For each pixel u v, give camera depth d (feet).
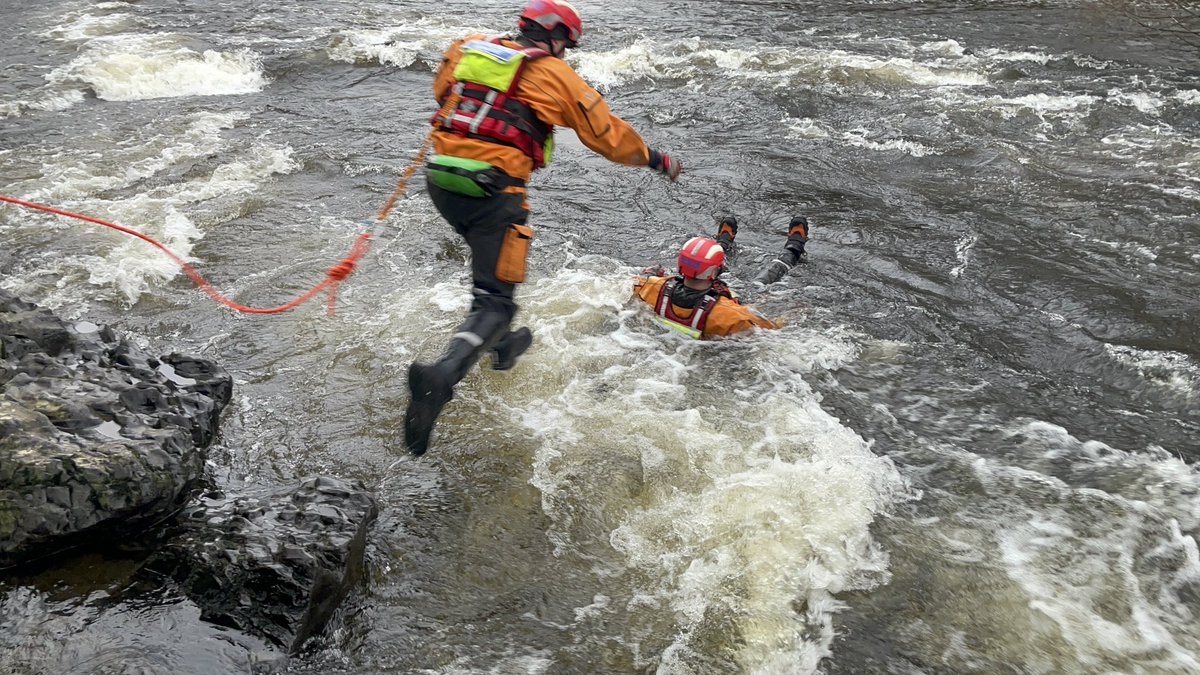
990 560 14.44
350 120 34.22
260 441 16.79
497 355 13.97
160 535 13.56
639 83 38.01
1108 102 34.86
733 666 12.62
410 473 16.15
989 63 39.70
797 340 20.40
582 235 25.63
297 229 25.54
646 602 13.62
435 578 13.92
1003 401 18.54
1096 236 25.45
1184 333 20.88
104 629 11.96
